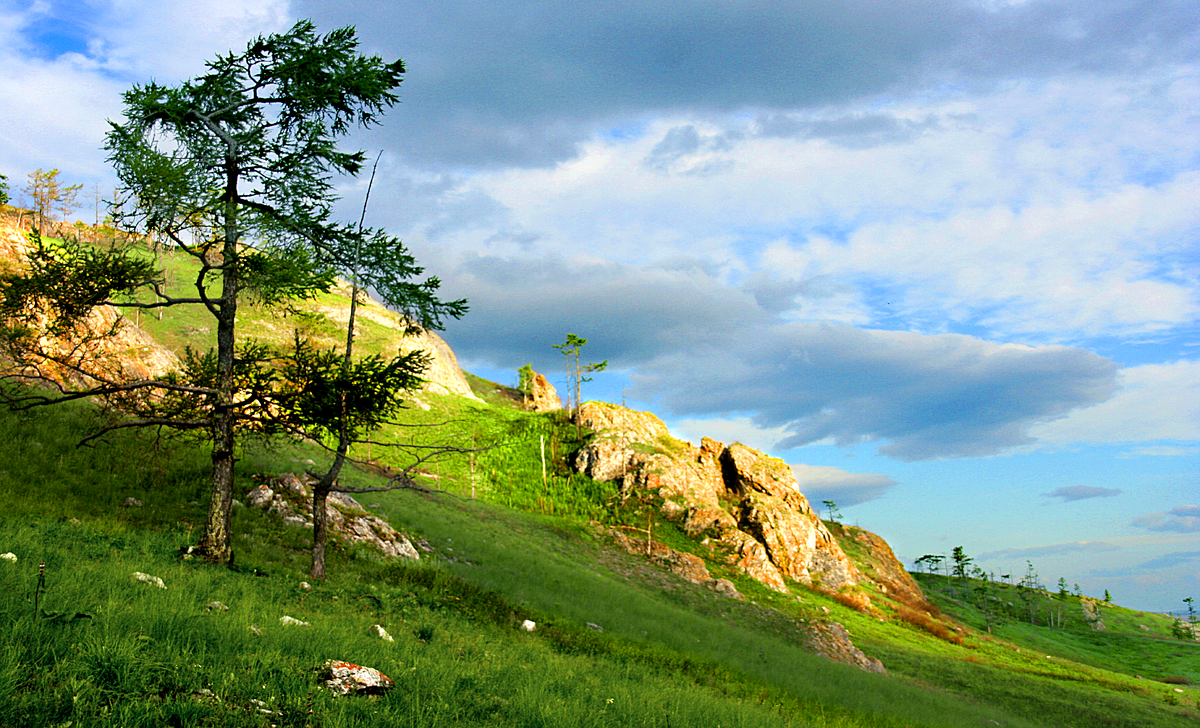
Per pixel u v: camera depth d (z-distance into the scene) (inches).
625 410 4052.7
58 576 348.5
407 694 284.0
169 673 231.1
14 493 652.7
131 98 586.9
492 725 277.0
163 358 1537.9
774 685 952.9
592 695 388.2
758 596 2501.2
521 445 3523.6
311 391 642.8
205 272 610.5
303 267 597.0
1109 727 1545.3
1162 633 5757.9
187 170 546.0
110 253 581.6
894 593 3973.9
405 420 3376.0
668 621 1341.0
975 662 2335.1
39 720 177.2
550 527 2469.2
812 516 3494.1
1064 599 6289.4
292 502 1011.9
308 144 633.6
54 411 944.3
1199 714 1998.0
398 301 708.7
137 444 951.0
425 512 1700.3
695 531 2979.8
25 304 574.9
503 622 807.1
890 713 1041.5
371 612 571.2
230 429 629.0
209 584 464.8
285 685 250.1
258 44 625.3
